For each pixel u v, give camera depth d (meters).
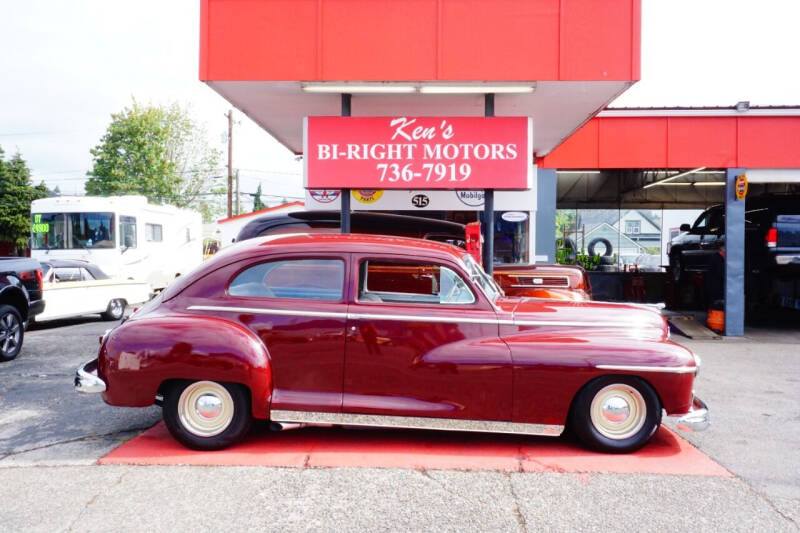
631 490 3.64
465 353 4.16
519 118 7.04
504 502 3.44
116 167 41.53
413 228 8.24
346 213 7.33
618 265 18.48
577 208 20.44
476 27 6.79
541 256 11.15
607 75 6.75
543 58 6.77
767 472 3.98
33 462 4.04
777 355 8.62
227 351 4.06
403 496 3.51
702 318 12.29
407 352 4.18
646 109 10.71
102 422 5.04
